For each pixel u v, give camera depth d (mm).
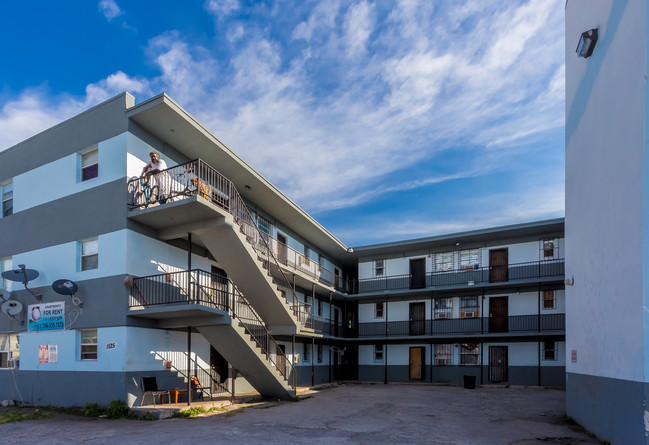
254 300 14906
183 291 13883
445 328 23203
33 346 13625
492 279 22594
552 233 21609
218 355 15328
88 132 13578
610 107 8375
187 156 14773
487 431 9281
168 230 13031
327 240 23844
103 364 11867
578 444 8062
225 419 10617
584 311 9945
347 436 8656
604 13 8859
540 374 20672
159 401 12195
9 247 14922
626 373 7293
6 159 15727
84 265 13078
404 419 10797
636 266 7012
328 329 24188
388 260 25875
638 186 7020
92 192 13109
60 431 9195
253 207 18641
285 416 11125
